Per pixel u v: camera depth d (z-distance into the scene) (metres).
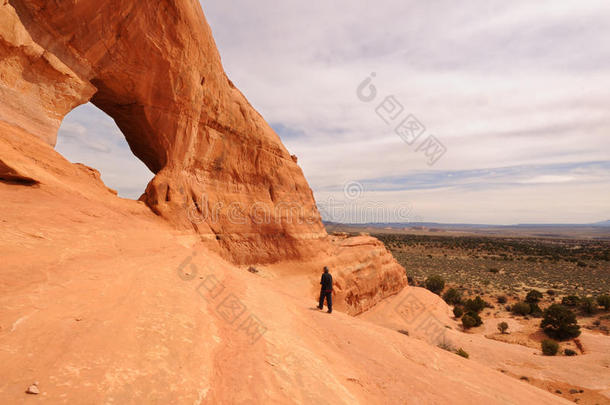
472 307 52.50
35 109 10.41
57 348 3.24
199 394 3.41
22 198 7.64
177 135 15.80
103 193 12.29
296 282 21.22
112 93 14.33
